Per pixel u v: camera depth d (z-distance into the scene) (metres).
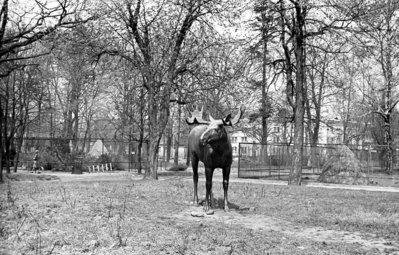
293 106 24.09
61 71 41.59
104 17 21.86
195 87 25.70
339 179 24.56
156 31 24.16
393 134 47.78
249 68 24.36
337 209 11.72
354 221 9.91
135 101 34.44
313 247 7.30
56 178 27.75
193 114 11.87
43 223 8.09
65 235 7.20
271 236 8.12
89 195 12.15
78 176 31.56
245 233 8.19
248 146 29.25
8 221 8.24
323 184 23.42
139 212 10.04
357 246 7.59
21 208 9.52
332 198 14.30
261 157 29.61
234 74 24.66
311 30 23.05
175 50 24.06
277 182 24.02
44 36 19.64
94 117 60.84
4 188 14.89
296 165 22.23
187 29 24.23
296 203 12.78
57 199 11.09
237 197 13.80
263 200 13.33
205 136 10.37
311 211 11.31
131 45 24.31
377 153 30.86
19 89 34.97
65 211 9.36
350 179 24.38
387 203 13.21
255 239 7.69
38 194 12.31
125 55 24.55
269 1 21.67
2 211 9.15
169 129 50.97
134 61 24.58
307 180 26.44
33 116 51.34
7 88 31.08
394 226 9.43
